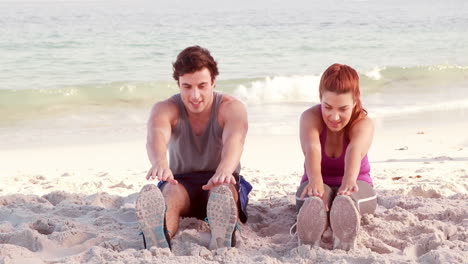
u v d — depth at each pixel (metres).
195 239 3.53
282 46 21.44
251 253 3.34
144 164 7.46
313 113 3.72
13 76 14.56
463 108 11.45
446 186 5.25
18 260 3.19
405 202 4.41
